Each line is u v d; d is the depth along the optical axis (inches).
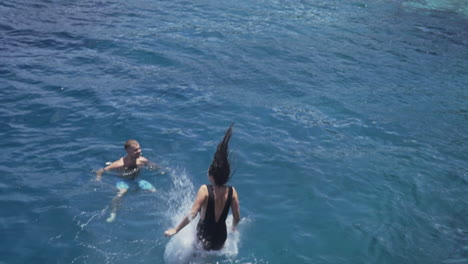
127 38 544.4
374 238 238.7
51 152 305.9
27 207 248.8
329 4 790.5
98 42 525.0
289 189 280.2
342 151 330.6
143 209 254.1
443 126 382.9
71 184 273.0
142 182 275.7
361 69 508.7
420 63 545.0
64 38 531.5
